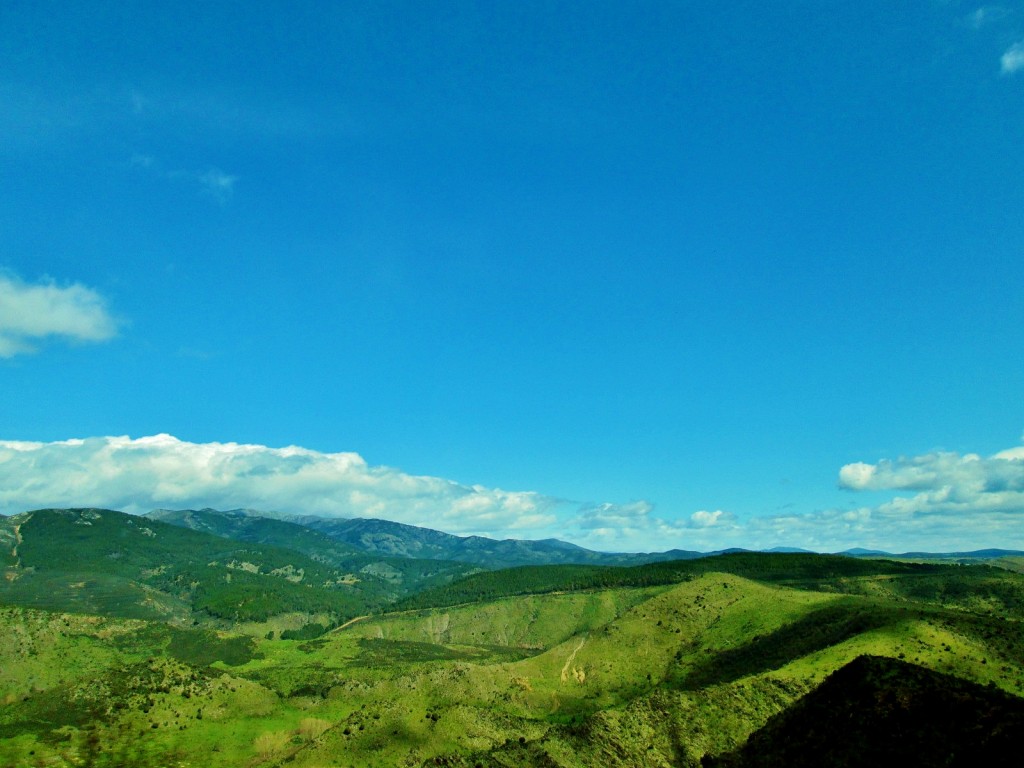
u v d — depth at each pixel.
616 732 149.25
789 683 156.88
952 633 167.00
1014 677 142.25
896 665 98.81
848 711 93.56
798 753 92.94
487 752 148.12
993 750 75.31
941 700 87.50
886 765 80.81
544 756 141.62
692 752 141.38
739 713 150.88
